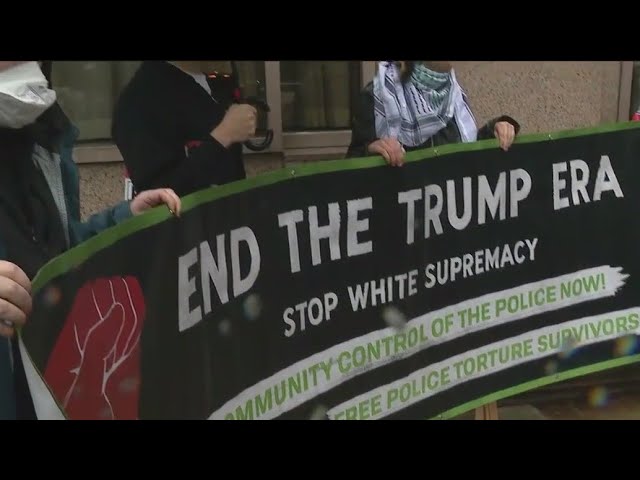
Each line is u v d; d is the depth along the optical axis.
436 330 2.92
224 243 2.19
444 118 3.38
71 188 2.08
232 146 2.69
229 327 2.23
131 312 1.84
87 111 4.28
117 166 4.28
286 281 2.42
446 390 2.98
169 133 2.64
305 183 2.45
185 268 2.03
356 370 2.69
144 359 1.89
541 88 4.91
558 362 3.28
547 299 3.21
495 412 3.34
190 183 2.49
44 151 1.97
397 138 3.26
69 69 4.20
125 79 4.30
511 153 3.01
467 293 2.99
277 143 4.60
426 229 2.83
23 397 1.62
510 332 3.13
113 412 1.79
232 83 3.01
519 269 3.12
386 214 2.70
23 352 1.52
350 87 4.83
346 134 4.81
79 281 1.67
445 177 2.85
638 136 3.29
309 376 2.54
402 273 2.78
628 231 3.36
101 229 2.08
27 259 1.68
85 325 1.69
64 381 1.64
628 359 3.46
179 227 2.00
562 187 3.17
